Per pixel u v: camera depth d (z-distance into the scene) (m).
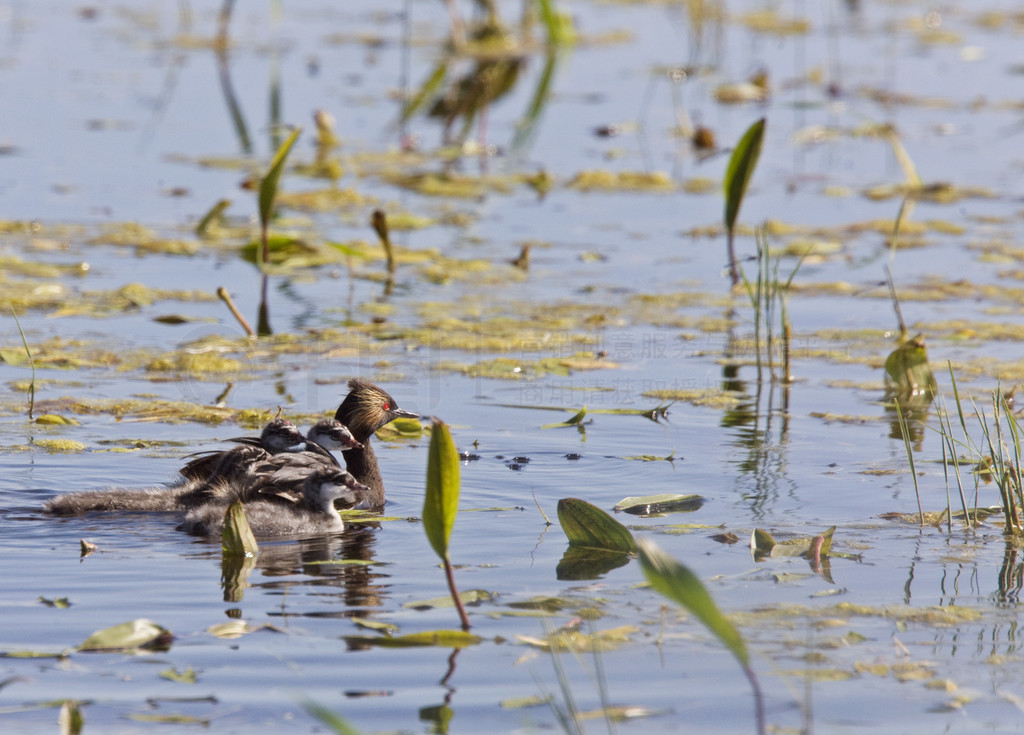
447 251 20.56
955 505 10.99
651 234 21.69
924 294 18.38
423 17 39.50
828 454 12.45
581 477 11.76
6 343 15.66
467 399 14.29
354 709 7.16
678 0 43.72
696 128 28.27
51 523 10.31
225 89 30.19
